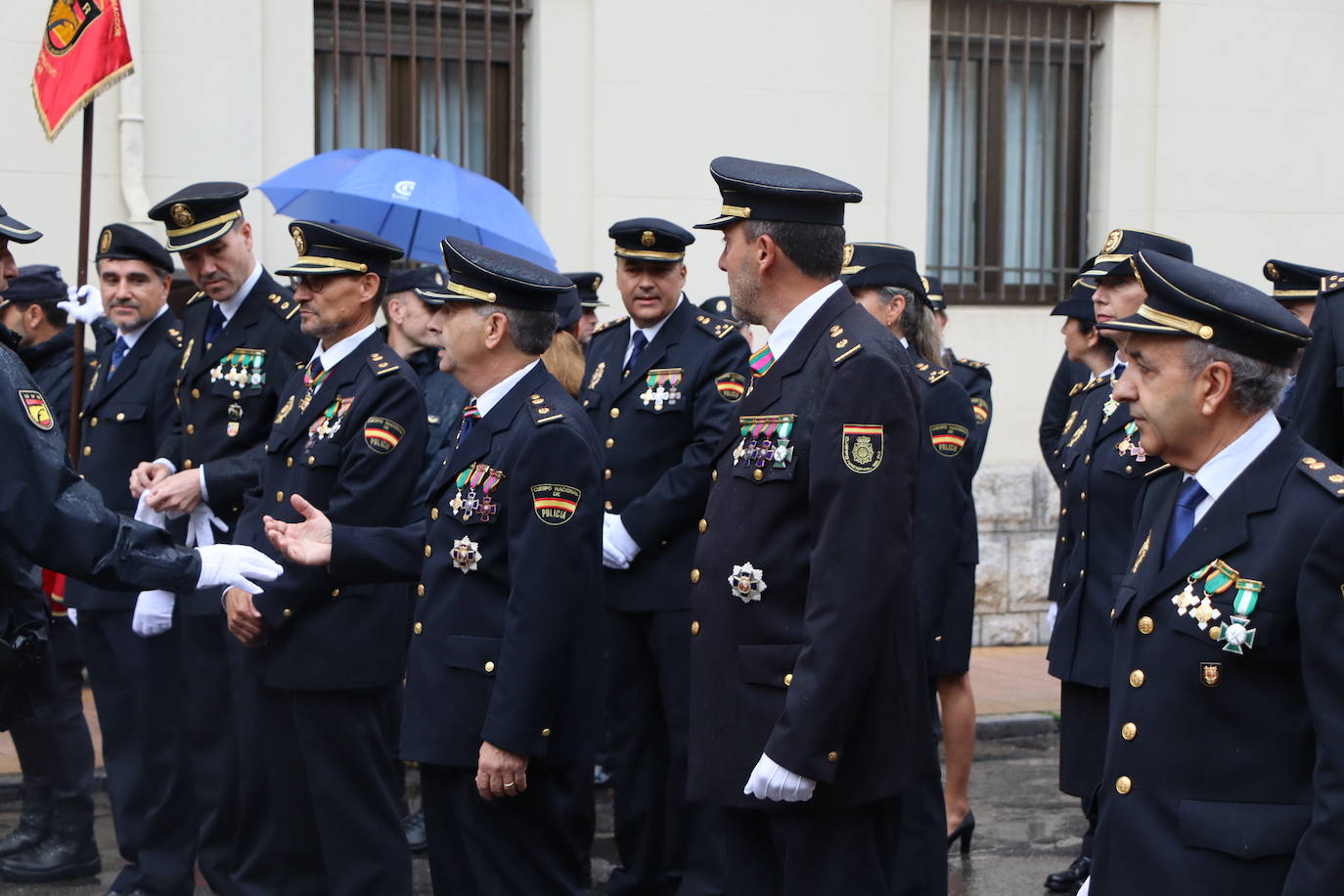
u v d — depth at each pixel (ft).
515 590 13.98
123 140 28.12
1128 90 35.70
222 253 18.43
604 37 31.55
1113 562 17.71
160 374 20.02
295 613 15.98
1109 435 18.01
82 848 20.38
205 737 18.10
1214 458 10.02
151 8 28.40
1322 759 9.16
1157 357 9.96
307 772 16.43
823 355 12.14
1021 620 34.63
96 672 19.33
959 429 19.30
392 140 31.19
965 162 35.47
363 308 16.89
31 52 27.71
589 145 31.68
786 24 32.83
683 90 32.17
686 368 19.80
